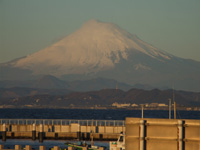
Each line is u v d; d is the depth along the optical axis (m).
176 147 63.84
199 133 63.62
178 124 64.00
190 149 63.59
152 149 64.50
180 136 63.75
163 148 64.25
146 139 64.56
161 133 64.56
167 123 64.50
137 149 64.81
